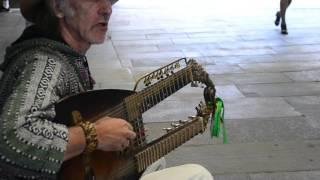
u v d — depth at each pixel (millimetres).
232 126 4211
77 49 1599
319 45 7484
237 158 3633
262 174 3393
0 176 1402
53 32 1545
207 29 8734
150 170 1887
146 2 12070
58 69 1467
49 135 1346
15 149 1294
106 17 1591
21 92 1351
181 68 1786
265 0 12008
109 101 1630
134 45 7492
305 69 6105
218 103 1787
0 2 10391
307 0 11984
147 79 1786
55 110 1446
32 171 1339
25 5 1544
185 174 1788
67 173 1512
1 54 6727
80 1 1527
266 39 7918
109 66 6281
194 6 11375
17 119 1300
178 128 1782
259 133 4078
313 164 3533
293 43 7633
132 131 1562
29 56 1457
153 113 4527
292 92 5168
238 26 9008
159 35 8242
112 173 1627
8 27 8875
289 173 3406
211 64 6359
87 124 1450
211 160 3604
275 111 4602
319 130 4152
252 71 6012
